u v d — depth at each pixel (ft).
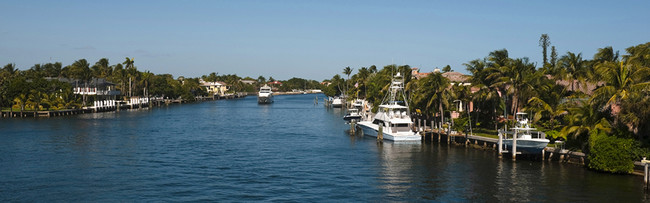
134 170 160.25
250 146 219.20
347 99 573.33
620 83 156.25
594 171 152.15
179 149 208.03
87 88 488.85
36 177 148.25
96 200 123.95
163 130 291.99
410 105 294.25
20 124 313.94
